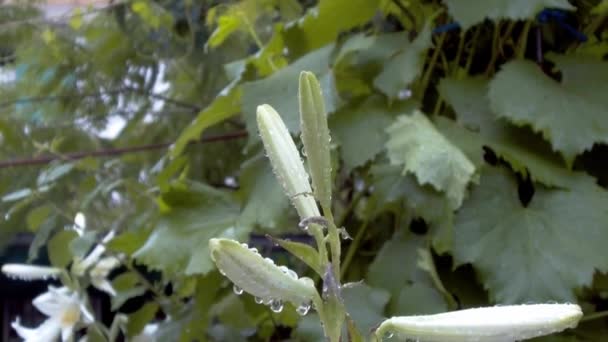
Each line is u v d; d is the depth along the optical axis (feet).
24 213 2.23
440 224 1.39
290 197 0.82
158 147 2.28
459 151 1.42
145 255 1.54
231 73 1.90
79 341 1.73
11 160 2.16
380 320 1.40
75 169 2.03
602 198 1.40
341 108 1.62
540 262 1.34
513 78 1.50
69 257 1.68
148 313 1.78
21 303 2.54
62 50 2.53
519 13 1.42
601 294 1.55
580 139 1.42
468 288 1.50
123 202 2.17
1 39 2.52
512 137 1.54
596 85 1.52
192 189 1.66
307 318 1.43
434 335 0.74
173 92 2.67
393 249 1.55
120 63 2.56
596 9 1.63
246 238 1.49
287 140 0.84
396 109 1.57
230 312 1.77
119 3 2.46
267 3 2.19
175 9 2.48
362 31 1.94
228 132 2.48
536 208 1.44
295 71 1.61
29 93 2.58
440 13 1.71
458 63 1.72
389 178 1.47
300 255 0.77
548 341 1.39
